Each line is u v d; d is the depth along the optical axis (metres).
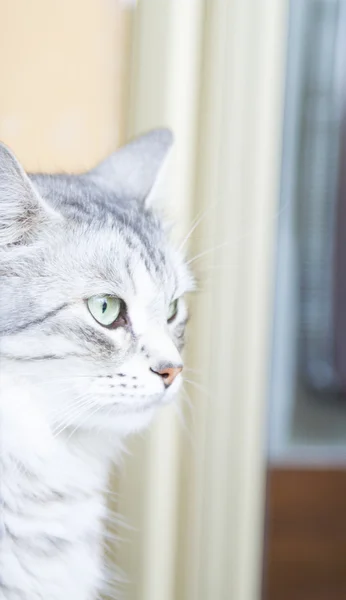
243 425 0.82
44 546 0.68
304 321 0.88
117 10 0.77
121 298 0.69
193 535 0.82
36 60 0.76
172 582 0.81
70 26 0.77
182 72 0.78
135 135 0.78
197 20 0.78
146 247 0.71
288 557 0.88
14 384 0.67
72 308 0.67
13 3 0.76
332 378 0.88
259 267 0.81
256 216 0.81
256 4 0.79
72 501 0.70
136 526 0.79
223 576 0.83
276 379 0.88
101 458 0.73
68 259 0.68
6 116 0.76
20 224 0.67
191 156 0.79
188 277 0.75
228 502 0.82
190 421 0.81
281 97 0.81
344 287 0.87
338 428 0.89
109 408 0.69
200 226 0.80
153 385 0.69
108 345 0.68
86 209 0.70
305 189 0.86
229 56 0.79
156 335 0.69
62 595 0.68
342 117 0.85
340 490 0.89
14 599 0.67
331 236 0.87
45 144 0.77
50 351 0.67
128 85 0.78
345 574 0.89
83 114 0.78
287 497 0.88
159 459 0.79
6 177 0.67
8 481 0.67
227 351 0.81
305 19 0.84
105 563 0.76
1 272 0.67
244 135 0.80
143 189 0.74
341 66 0.85
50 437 0.69
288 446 0.88
